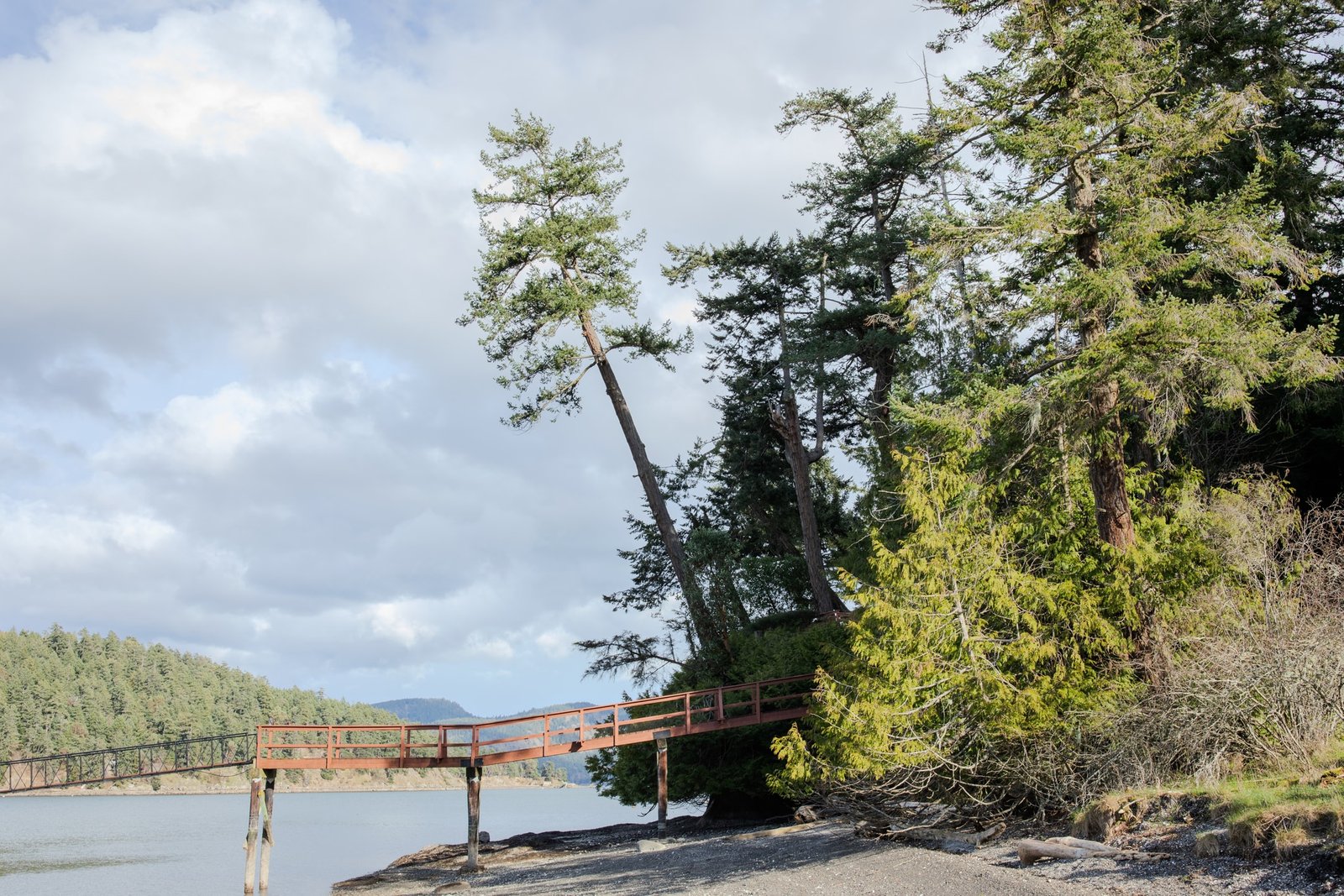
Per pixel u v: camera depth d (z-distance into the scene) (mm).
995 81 17312
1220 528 15656
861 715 15016
